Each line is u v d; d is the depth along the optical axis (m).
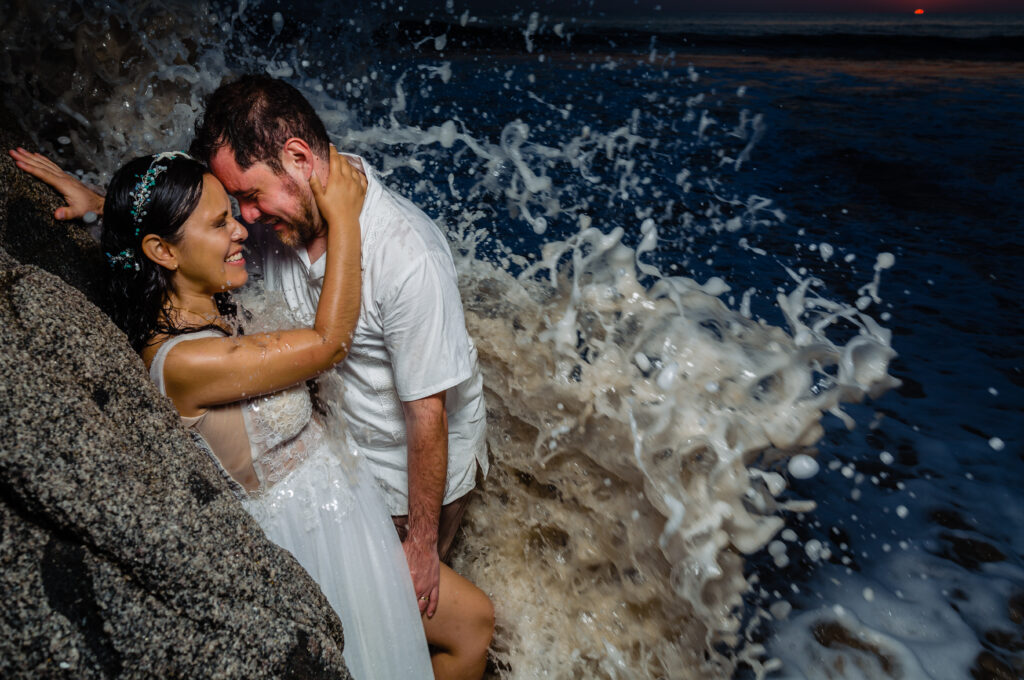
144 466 1.40
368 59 9.10
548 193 7.02
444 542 2.63
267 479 1.95
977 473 3.72
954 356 4.84
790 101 13.44
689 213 7.21
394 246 1.99
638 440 2.82
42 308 1.44
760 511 3.05
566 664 2.69
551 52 23.81
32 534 1.23
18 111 3.63
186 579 1.33
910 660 2.71
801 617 2.91
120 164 3.88
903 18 67.19
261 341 1.85
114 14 3.85
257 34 6.64
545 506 3.01
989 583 3.05
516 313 3.51
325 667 1.47
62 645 1.19
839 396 2.91
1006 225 7.08
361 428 2.32
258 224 2.26
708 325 3.11
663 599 2.78
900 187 8.25
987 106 12.94
